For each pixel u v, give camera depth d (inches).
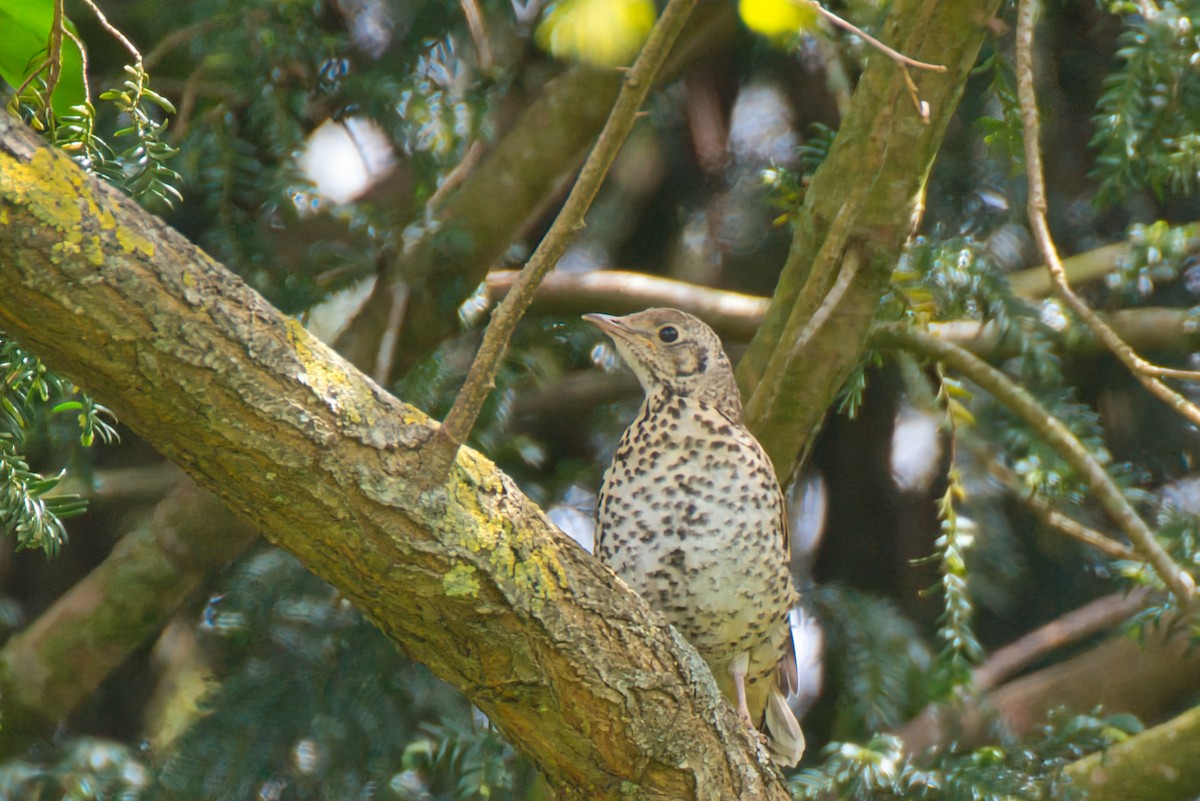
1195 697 375.6
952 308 338.6
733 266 427.5
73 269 158.1
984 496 369.1
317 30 317.7
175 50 346.6
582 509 386.0
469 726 324.2
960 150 378.9
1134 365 252.1
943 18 271.9
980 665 352.8
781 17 203.9
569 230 177.6
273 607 337.1
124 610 347.6
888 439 413.7
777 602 292.4
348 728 325.4
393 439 182.4
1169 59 306.0
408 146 336.8
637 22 200.5
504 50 359.9
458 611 193.0
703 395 301.0
